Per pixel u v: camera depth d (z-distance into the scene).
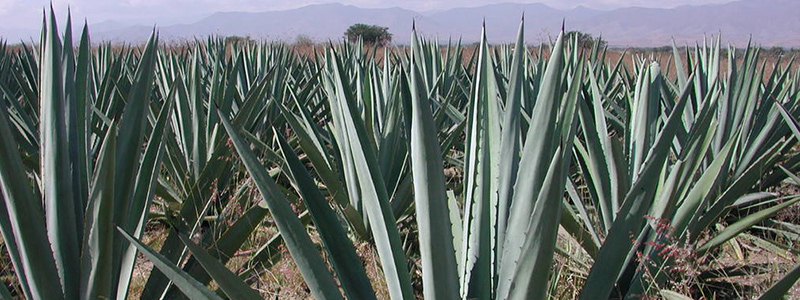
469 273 1.95
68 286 2.04
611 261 1.93
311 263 1.92
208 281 2.40
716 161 2.46
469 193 1.98
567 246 3.69
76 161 2.12
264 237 3.90
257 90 4.42
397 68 4.31
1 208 1.93
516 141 1.93
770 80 4.50
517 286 1.74
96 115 4.29
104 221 1.88
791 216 4.13
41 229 1.89
